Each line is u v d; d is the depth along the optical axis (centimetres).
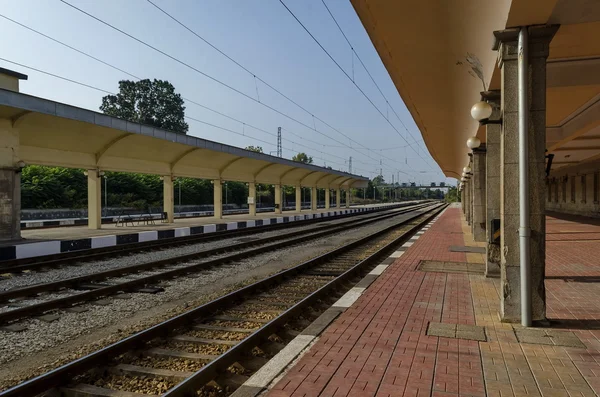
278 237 1969
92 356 467
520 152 561
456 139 2022
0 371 489
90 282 962
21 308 684
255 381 400
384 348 483
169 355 514
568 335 527
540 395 371
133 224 2542
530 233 565
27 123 1587
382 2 641
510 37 564
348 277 979
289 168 3853
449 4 638
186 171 2756
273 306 764
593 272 960
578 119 1395
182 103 7494
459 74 941
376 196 13612
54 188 3938
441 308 657
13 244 1384
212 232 2186
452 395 371
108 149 2069
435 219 3356
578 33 577
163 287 916
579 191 3147
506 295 582
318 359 451
